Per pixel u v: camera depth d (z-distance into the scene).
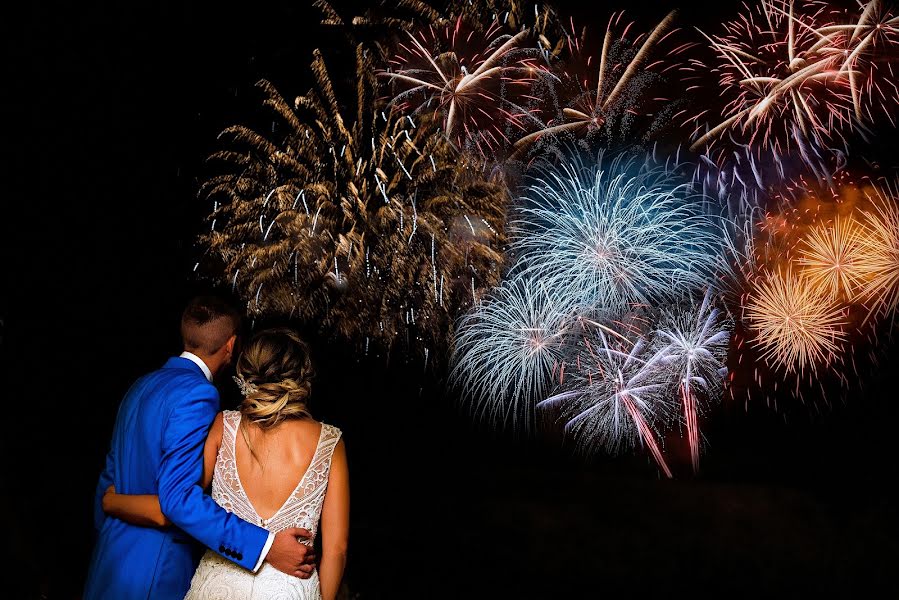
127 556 2.50
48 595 4.19
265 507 2.52
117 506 2.53
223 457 2.55
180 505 2.38
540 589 5.74
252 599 2.43
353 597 5.27
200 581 2.51
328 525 2.60
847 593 5.80
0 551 4.30
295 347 2.69
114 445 2.65
